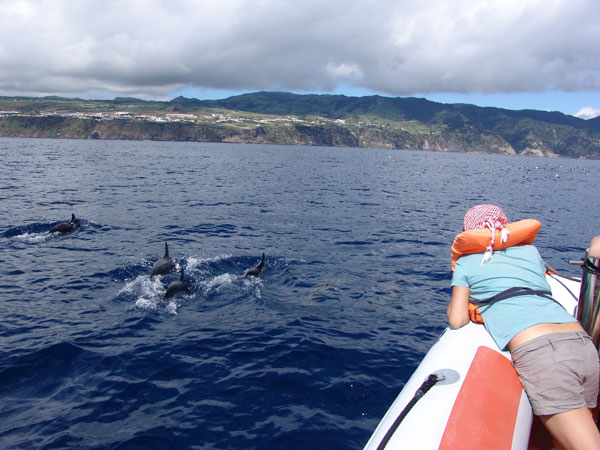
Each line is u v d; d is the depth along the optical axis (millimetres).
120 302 8562
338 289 9727
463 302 3141
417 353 6781
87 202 21016
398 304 8945
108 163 52094
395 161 99438
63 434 4680
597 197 37094
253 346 6840
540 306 2887
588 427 2455
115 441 4602
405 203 26391
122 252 12039
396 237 15781
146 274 10234
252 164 62781
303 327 7633
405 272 11242
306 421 5020
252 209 21125
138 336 7086
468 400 2477
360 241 14852
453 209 24781
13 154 64938
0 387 5504
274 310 8438
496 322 2957
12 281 9453
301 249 13281
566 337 2668
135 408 5180
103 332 7172
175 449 4527
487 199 31422
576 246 15859
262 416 5102
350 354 6652
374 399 5508
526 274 3105
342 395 5566
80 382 5680
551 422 2564
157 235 14367
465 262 3275
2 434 4648
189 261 11273
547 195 36969
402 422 2410
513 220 22141
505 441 2312
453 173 64500
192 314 8148
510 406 2531
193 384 5723
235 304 8695
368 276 10773
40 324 7383
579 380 2551
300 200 25328
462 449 2182
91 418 4965
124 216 17625
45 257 11336
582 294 2941
